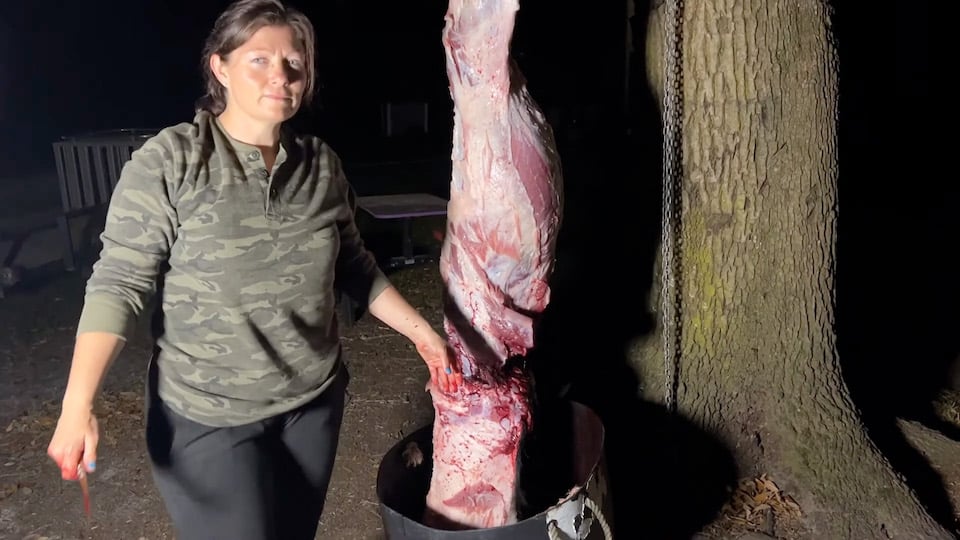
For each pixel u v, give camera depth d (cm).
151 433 210
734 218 321
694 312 334
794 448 336
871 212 851
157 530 357
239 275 196
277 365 208
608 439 345
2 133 1432
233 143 196
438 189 1148
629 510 329
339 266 237
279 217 199
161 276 198
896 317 600
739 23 300
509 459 257
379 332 589
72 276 751
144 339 579
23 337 604
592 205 693
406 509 282
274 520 218
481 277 247
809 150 315
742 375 338
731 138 311
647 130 342
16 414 476
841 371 352
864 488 328
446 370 241
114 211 187
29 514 371
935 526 322
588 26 1491
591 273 398
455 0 230
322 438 228
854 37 1043
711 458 341
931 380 502
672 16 301
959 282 663
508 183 234
